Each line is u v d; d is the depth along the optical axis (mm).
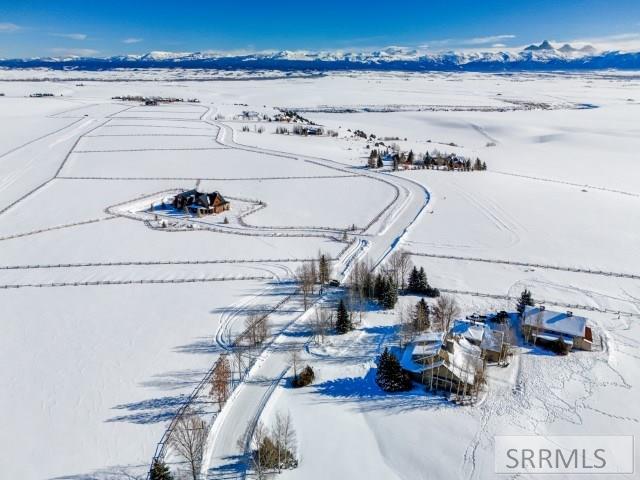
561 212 102625
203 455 40062
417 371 49219
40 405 45719
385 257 80000
